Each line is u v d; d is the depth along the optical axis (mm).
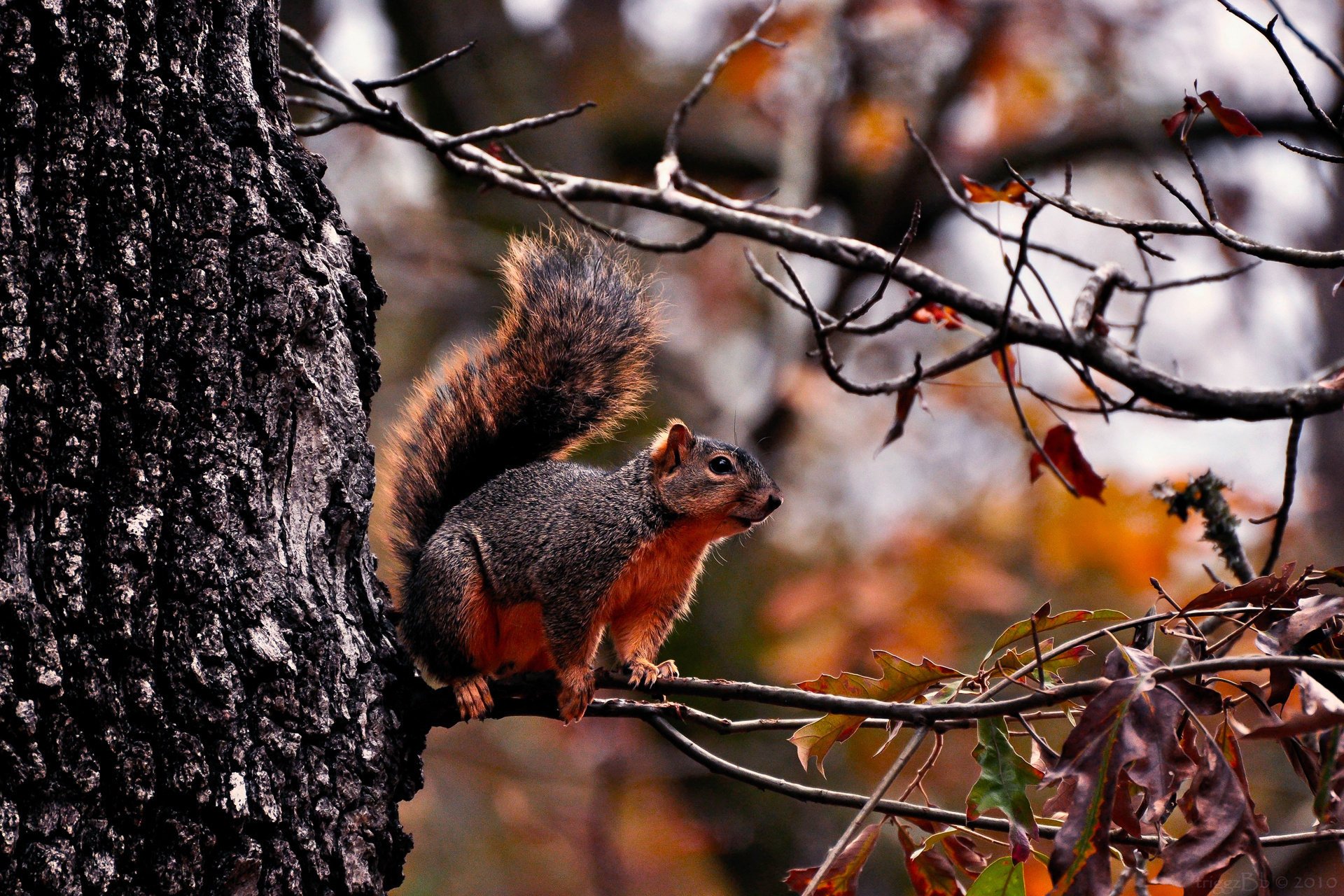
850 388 6934
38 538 4785
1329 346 19172
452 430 8344
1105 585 17344
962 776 15633
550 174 8461
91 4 5082
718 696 5750
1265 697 5258
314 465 5434
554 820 18219
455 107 17734
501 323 8469
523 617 7367
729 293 20484
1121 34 18062
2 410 4758
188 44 5359
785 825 16922
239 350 5266
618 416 8461
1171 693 4801
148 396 5047
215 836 4816
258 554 5176
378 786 5336
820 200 19719
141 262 5082
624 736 17250
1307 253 5844
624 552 7473
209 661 4941
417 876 17625
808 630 15586
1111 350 7277
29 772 4574
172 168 5230
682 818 17281
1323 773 4551
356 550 5613
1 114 4902
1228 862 4590
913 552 16312
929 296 7508
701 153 20328
